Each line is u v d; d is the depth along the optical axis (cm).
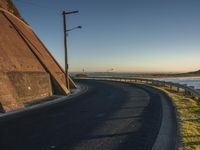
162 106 1498
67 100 1995
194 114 1198
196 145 709
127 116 1183
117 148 703
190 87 2138
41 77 2384
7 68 1972
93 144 742
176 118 1102
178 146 700
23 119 1159
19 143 761
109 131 898
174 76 11431
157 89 2916
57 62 3741
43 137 825
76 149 698
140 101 1770
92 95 2378
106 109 1418
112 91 2791
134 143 748
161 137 808
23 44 2789
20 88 1930
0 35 2377
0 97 1482
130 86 3709
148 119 1103
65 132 891
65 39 2989
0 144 753
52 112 1357
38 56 2819
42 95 2283
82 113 1297
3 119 1175
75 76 9450
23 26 3597
